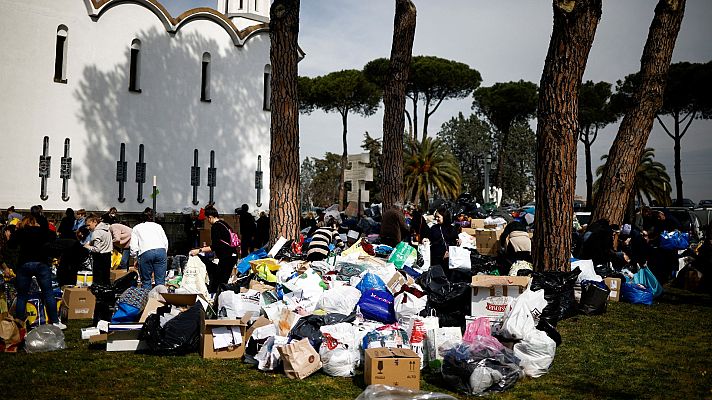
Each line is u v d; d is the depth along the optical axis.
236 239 12.64
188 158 28.03
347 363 7.63
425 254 12.64
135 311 9.06
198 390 6.99
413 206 25.41
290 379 7.46
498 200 39.81
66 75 24.34
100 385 7.13
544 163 11.45
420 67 56.28
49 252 9.97
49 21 23.86
